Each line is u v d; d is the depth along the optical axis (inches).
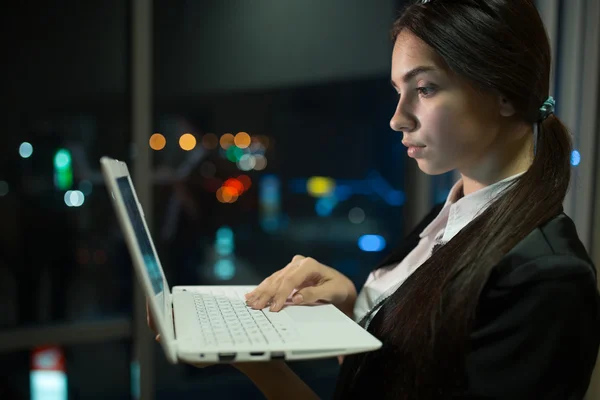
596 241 64.2
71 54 99.7
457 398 26.6
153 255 36.0
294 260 38.5
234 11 116.8
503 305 26.3
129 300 113.0
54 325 99.6
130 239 25.7
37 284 107.7
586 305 25.1
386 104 168.7
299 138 242.5
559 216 28.1
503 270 26.4
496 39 27.6
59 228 109.9
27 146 103.4
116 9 100.0
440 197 102.2
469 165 31.2
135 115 98.9
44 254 108.8
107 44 100.6
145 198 100.9
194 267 171.9
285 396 35.3
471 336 26.6
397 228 195.3
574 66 66.5
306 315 32.4
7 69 97.2
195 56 118.1
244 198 229.3
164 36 116.8
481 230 28.5
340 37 116.0
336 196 244.7
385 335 31.2
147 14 98.0
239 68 118.5
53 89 100.0
